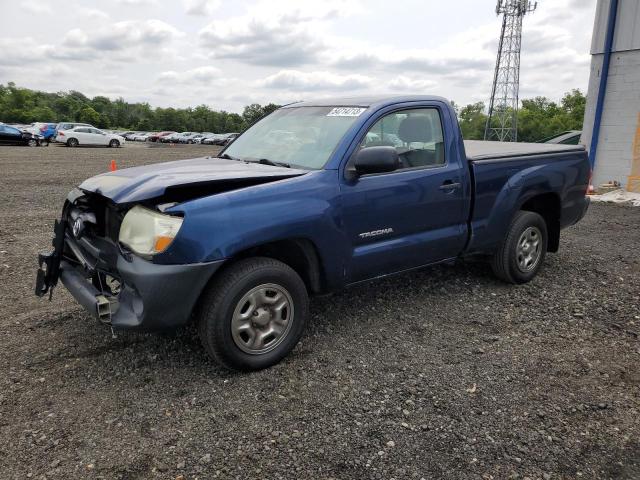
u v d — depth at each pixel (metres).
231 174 3.67
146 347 3.95
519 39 54.75
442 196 4.51
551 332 4.32
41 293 3.88
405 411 3.16
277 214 3.49
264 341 3.61
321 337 4.18
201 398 3.29
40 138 36.97
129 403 3.22
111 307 3.34
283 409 3.18
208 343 3.40
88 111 124.44
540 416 3.12
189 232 3.19
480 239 4.93
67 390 3.36
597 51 12.00
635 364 3.78
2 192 12.30
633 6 11.19
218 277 3.40
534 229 5.42
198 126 139.50
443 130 4.64
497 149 5.67
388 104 4.30
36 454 2.75
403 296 5.10
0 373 3.55
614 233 8.16
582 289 5.37
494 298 5.08
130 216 3.34
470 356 3.89
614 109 11.83
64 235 3.85
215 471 2.64
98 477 2.59
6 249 6.77
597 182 12.34
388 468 2.67
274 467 2.67
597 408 3.22
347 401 3.27
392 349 3.99
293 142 4.36
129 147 41.59
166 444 2.85
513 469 2.67
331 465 2.69
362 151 3.75
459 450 2.81
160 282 3.16
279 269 3.58
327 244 3.78
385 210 4.11
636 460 2.75
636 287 5.44
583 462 2.73
